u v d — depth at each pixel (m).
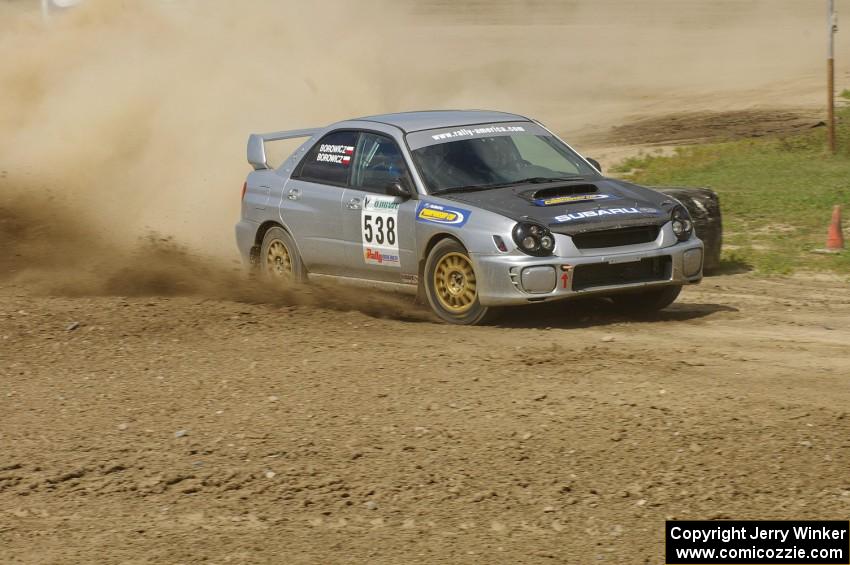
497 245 30.55
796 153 72.44
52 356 28.89
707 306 36.12
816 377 25.98
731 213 55.78
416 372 26.33
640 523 18.34
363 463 20.92
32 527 18.88
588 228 30.69
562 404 23.67
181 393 25.39
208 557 17.58
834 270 43.03
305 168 37.12
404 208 33.06
